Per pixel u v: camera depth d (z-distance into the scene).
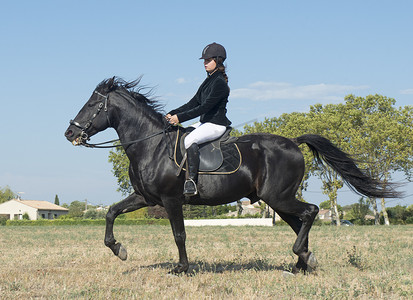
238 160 7.36
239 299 5.84
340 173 7.89
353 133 50.94
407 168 51.59
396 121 52.59
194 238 19.47
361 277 7.11
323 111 58.66
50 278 7.65
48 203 109.62
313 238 18.73
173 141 7.34
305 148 46.25
